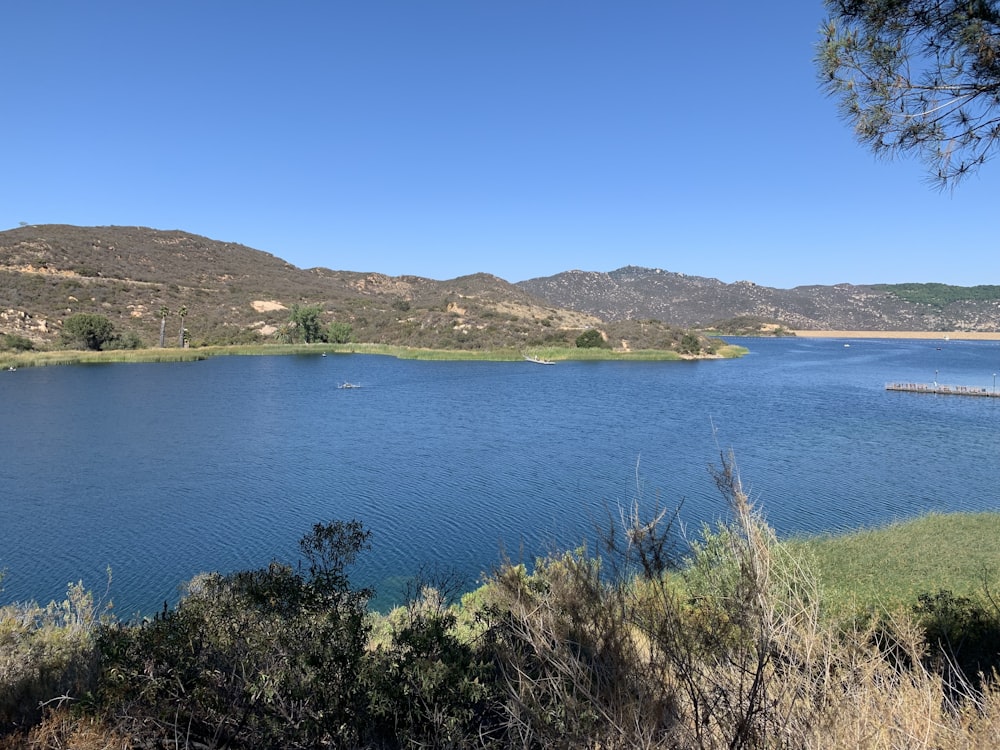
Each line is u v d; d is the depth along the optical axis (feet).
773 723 8.27
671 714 8.80
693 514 58.95
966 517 59.88
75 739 12.17
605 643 9.56
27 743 12.62
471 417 125.90
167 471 78.18
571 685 9.78
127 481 73.15
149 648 12.64
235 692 12.45
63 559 49.98
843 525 59.82
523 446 96.89
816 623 9.34
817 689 8.78
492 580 14.08
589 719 8.91
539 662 10.89
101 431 103.50
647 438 104.63
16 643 19.62
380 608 38.34
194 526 57.98
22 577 46.32
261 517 60.85
